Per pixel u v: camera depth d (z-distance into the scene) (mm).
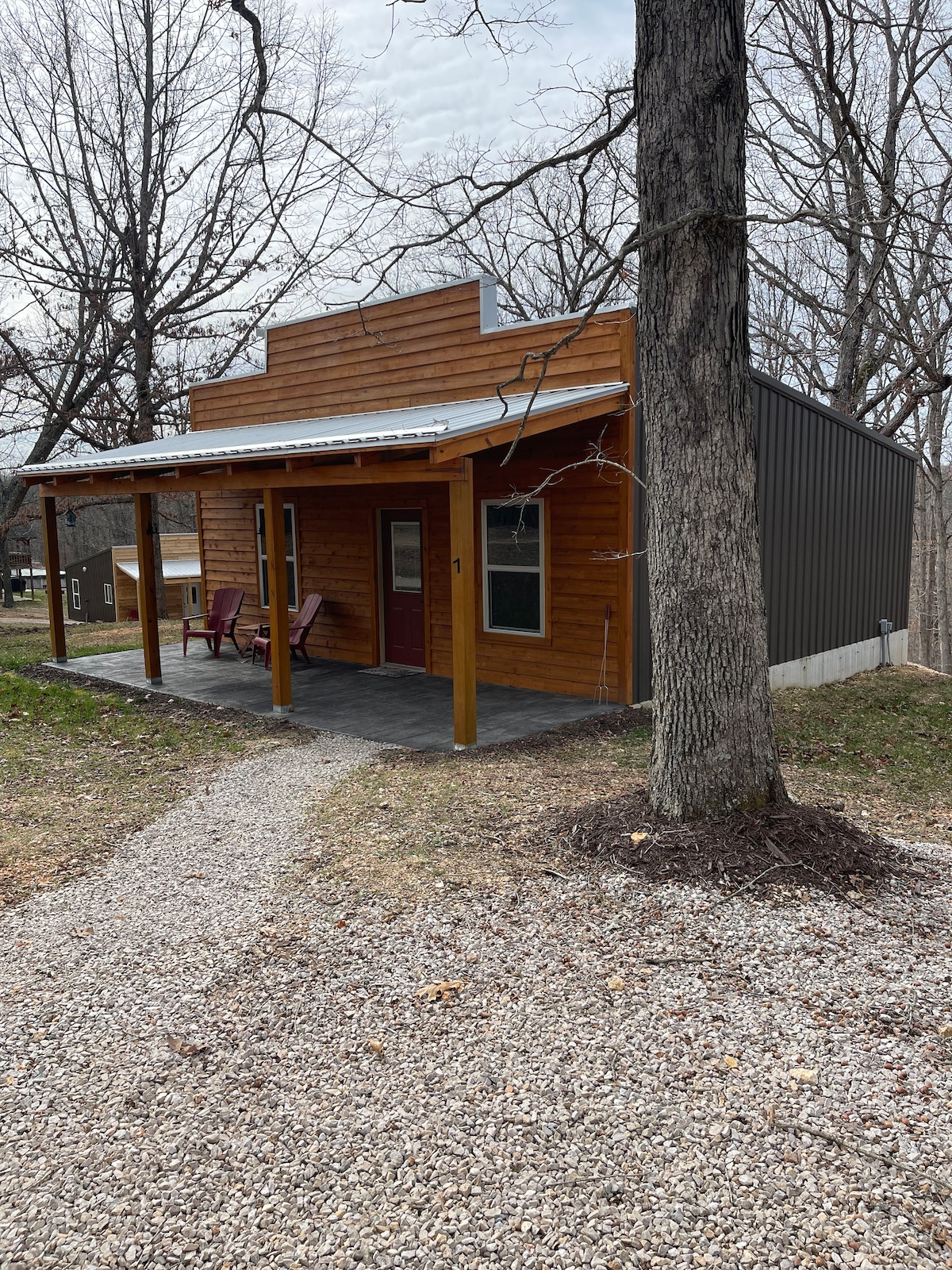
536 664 11148
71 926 5043
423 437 7465
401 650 13156
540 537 10836
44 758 8609
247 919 5043
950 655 23922
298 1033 3957
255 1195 3061
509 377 10766
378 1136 3312
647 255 5480
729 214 5145
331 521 13758
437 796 7008
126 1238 2900
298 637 13180
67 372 23094
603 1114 3383
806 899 4895
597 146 5977
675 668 5613
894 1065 3609
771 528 12125
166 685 12102
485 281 10930
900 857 5594
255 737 9305
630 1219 2908
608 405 9312
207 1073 3705
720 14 5191
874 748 9562
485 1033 3896
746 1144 3213
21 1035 3996
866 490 14383
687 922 4723
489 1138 3279
